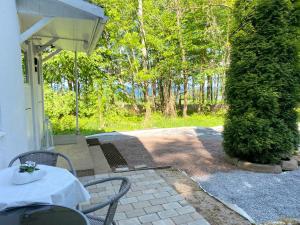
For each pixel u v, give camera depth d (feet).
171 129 29.32
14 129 9.93
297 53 14.49
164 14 38.42
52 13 11.09
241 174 14.05
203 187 12.27
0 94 9.02
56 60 36.35
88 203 9.95
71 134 25.71
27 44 16.08
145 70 37.88
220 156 17.47
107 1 36.73
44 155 9.14
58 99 36.81
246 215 9.29
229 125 15.75
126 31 38.40
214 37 37.73
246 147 14.71
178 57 40.40
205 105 46.96
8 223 4.97
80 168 14.26
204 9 38.22
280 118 14.88
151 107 42.86
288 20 14.33
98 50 38.11
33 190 5.92
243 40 14.85
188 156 17.56
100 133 27.86
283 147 14.56
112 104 39.32
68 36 17.43
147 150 19.39
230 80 15.57
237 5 15.49
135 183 12.09
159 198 10.43
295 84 14.67
